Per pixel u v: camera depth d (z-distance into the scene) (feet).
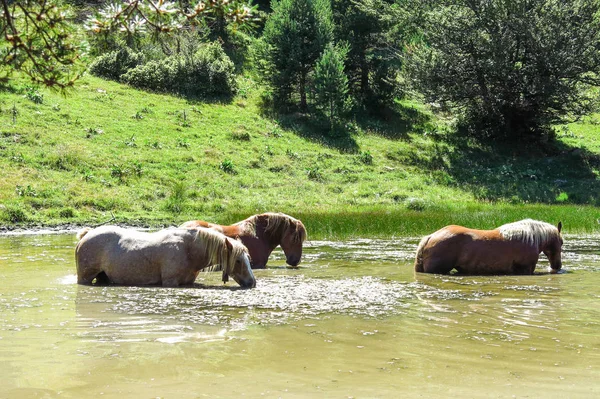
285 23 144.66
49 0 15.52
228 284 32.81
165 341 20.51
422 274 37.11
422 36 165.37
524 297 29.22
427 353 19.47
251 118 138.00
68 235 66.23
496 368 18.02
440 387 16.37
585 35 130.62
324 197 107.24
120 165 101.55
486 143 147.84
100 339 20.70
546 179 129.18
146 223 81.05
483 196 115.75
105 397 15.40
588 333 22.16
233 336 21.25
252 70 163.53
